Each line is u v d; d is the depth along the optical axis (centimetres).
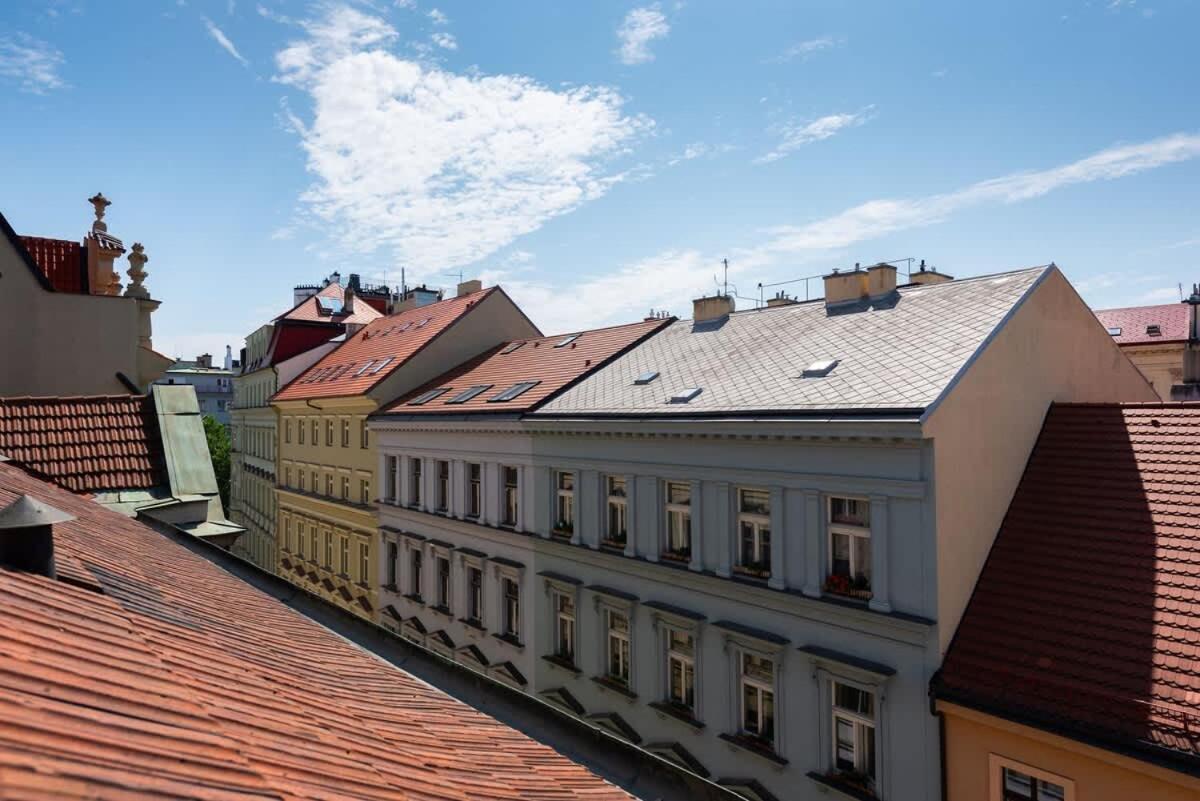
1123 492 1373
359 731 462
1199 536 1236
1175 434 1412
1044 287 1587
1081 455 1476
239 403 5700
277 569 4141
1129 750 1048
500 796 451
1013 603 1305
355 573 3247
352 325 4581
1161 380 4203
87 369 1670
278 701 443
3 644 328
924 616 1307
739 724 1619
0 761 233
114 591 522
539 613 2194
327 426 3541
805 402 1518
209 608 652
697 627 1697
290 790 326
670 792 610
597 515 2000
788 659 1519
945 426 1314
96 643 385
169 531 1223
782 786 1517
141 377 1745
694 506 1717
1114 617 1205
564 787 535
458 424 2480
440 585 2683
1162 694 1074
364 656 787
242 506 5531
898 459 1342
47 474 1241
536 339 3178
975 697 1218
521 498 2273
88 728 291
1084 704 1120
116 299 1703
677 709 1748
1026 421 1523
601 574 1984
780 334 2014
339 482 3419
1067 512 1395
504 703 808
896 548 1350
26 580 435
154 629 470
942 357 1449
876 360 1581
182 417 1398
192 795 278
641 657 1856
